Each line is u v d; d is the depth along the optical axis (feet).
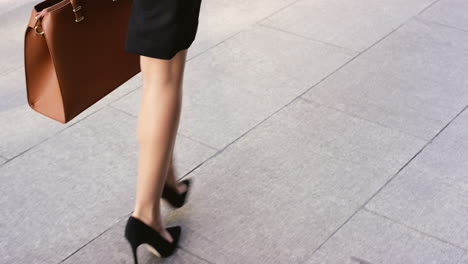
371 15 14.08
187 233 8.12
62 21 6.67
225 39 13.17
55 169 9.45
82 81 7.06
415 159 9.42
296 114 10.58
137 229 7.33
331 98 11.01
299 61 12.26
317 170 9.21
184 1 6.35
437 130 10.11
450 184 8.91
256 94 11.19
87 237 8.14
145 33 6.46
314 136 9.99
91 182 9.14
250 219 8.32
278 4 14.79
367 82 11.48
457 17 13.92
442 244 7.86
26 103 11.25
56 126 10.52
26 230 8.29
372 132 10.07
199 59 12.41
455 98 10.98
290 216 8.35
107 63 7.29
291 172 9.18
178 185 8.52
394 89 11.25
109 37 7.22
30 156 9.77
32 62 6.88
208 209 8.52
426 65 12.03
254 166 9.34
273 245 7.88
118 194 8.89
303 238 7.97
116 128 10.40
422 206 8.49
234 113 10.66
